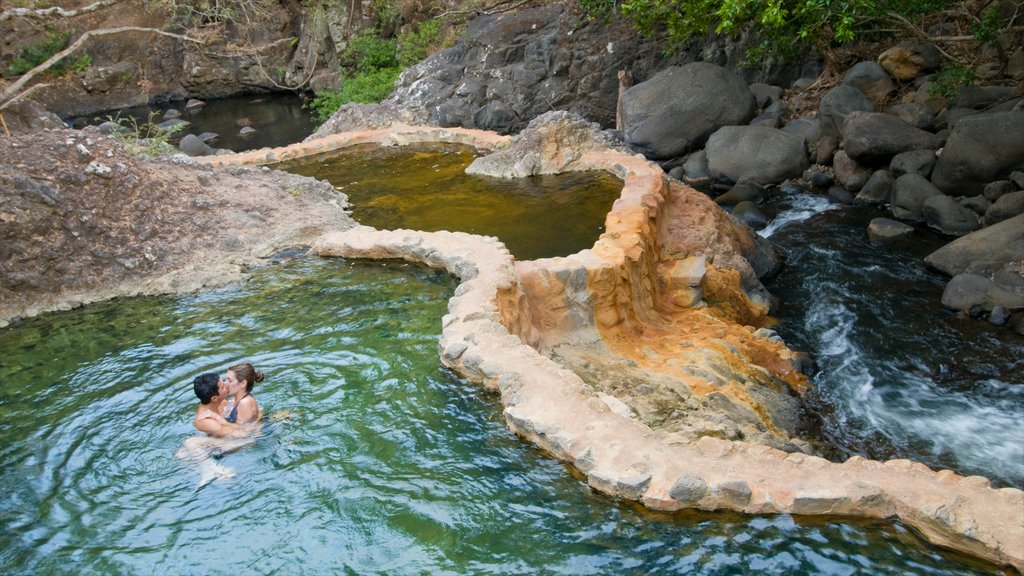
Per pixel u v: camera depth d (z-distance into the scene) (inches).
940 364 354.6
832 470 226.4
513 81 722.8
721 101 603.5
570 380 271.9
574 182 512.1
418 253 402.0
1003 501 209.0
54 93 932.0
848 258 450.6
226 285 393.1
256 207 460.8
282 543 218.2
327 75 912.3
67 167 416.5
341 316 349.4
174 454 257.1
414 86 764.6
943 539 206.2
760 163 547.8
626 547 212.5
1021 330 366.0
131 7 977.5
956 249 418.0
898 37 611.2
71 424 277.9
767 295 414.0
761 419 298.0
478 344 297.0
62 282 390.9
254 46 942.4
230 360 315.3
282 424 268.8
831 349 375.2
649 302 377.1
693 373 316.5
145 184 438.9
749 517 218.4
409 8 876.0
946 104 534.9
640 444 241.1
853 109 547.8
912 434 310.2
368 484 240.1
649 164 509.4
